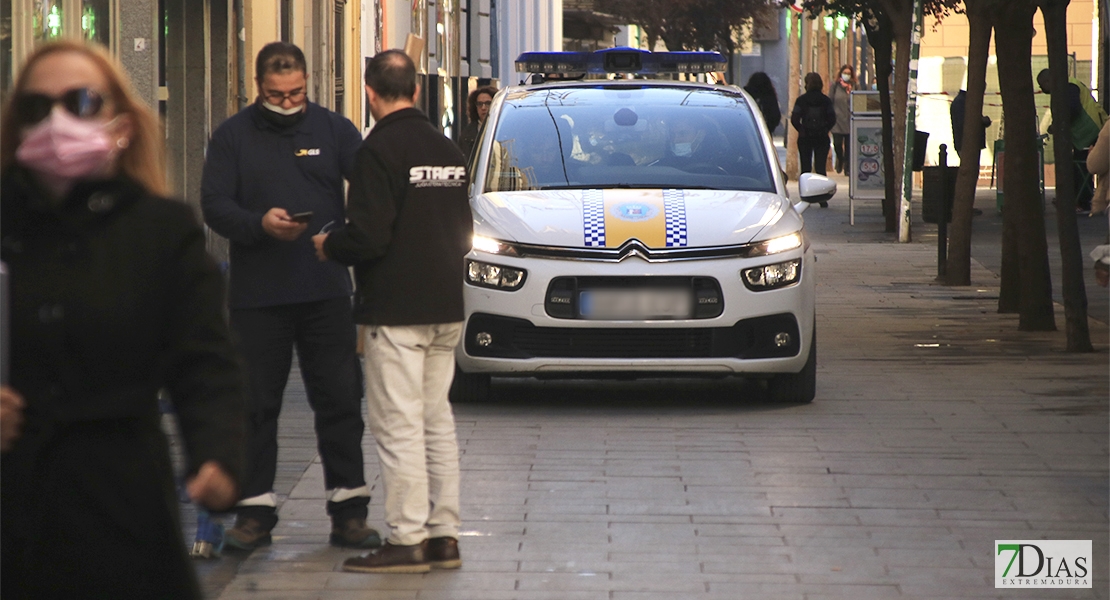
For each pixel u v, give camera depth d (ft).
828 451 76.43
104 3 105.81
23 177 31.27
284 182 58.80
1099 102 304.09
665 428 82.74
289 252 58.59
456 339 57.11
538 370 85.97
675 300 85.05
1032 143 122.52
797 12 439.22
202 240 32.53
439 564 56.13
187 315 32.22
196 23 131.34
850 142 239.91
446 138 56.80
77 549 31.24
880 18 227.61
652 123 97.55
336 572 55.72
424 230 55.67
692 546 59.00
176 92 131.54
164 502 31.91
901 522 62.59
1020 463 73.61
